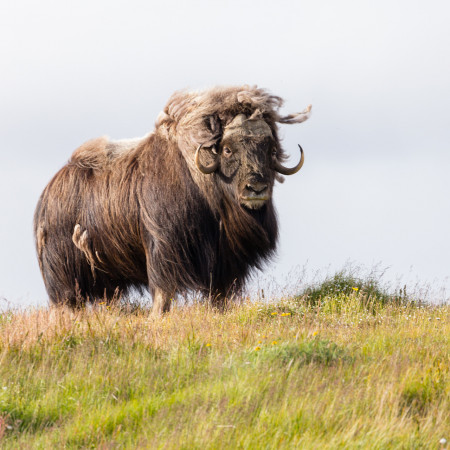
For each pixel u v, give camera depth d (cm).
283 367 2614
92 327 3303
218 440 2058
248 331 3341
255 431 2116
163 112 4391
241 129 4053
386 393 2361
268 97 4219
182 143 4203
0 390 2567
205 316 3747
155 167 4312
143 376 2689
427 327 3769
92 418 2323
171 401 2430
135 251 4462
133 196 4366
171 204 4216
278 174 4366
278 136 4278
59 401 2534
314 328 3434
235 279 4366
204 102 4159
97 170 4616
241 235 4191
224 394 2398
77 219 4625
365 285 4738
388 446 2080
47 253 4762
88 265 4662
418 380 2595
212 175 4138
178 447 2039
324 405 2275
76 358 2862
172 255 4212
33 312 3916
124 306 4672
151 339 3184
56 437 2242
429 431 2184
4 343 3022
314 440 2089
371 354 2989
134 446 2108
